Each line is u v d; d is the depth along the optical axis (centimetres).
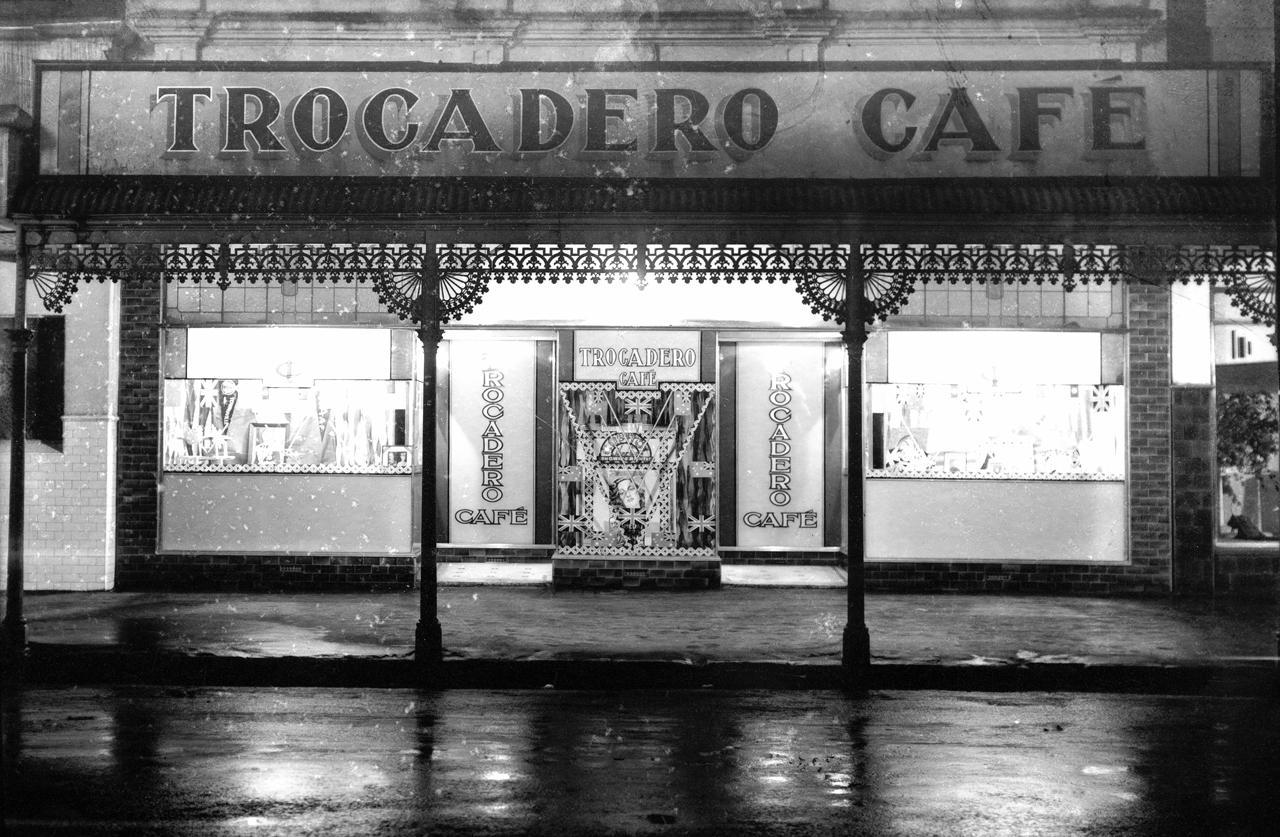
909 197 1276
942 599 1705
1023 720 1035
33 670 1222
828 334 1828
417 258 1302
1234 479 1770
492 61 1809
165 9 1794
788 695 1162
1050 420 1770
